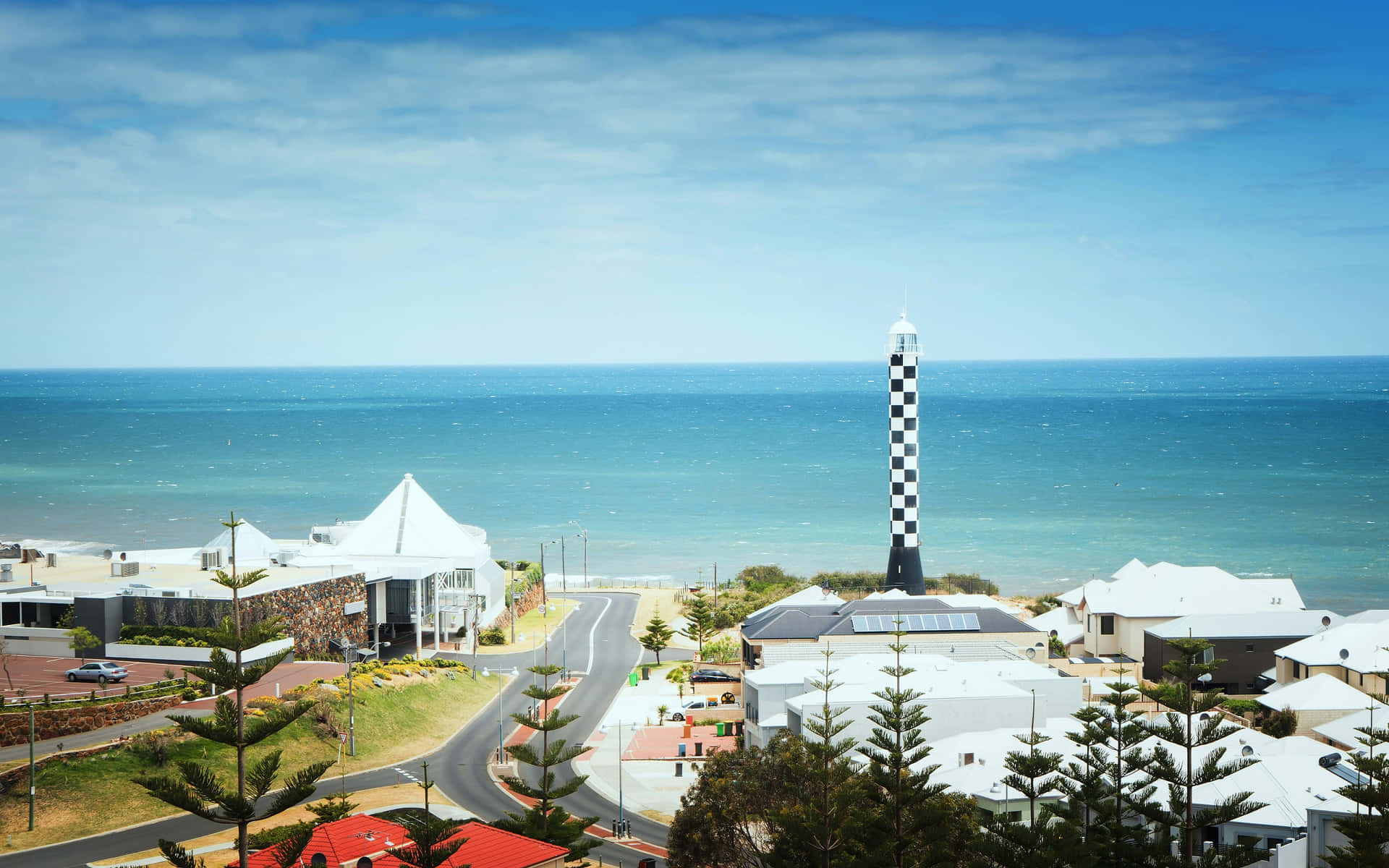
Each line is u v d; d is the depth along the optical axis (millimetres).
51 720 71188
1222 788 56281
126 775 67438
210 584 99188
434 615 113250
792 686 75625
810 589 107688
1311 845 52531
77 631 88188
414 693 91250
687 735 86875
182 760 69312
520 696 99812
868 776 52938
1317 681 76875
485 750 83188
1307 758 59000
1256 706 78562
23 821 62188
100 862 58594
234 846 60781
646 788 76250
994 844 48344
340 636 102938
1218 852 50062
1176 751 60812
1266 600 100188
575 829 58125
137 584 100250
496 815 68750
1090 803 50500
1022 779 57625
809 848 50562
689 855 56188
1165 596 101125
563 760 60719
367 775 75625
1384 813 43875
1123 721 53875
